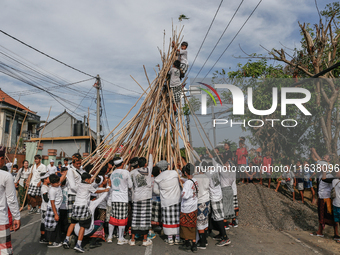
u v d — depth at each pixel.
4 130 20.17
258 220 6.73
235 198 6.40
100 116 16.08
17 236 5.41
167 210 4.96
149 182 5.09
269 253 4.62
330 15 9.16
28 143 11.38
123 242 5.00
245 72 11.92
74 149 20.19
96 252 4.57
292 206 7.59
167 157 5.98
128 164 6.08
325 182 5.61
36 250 4.62
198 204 4.83
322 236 5.63
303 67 9.16
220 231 5.09
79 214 4.49
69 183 4.74
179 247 4.87
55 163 12.38
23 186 8.23
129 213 5.56
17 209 3.25
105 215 5.24
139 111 6.49
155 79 6.85
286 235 5.75
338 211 5.21
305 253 4.64
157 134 6.50
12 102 22.66
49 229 4.67
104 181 5.21
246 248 4.88
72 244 4.93
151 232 5.34
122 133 6.36
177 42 6.95
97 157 6.26
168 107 6.80
